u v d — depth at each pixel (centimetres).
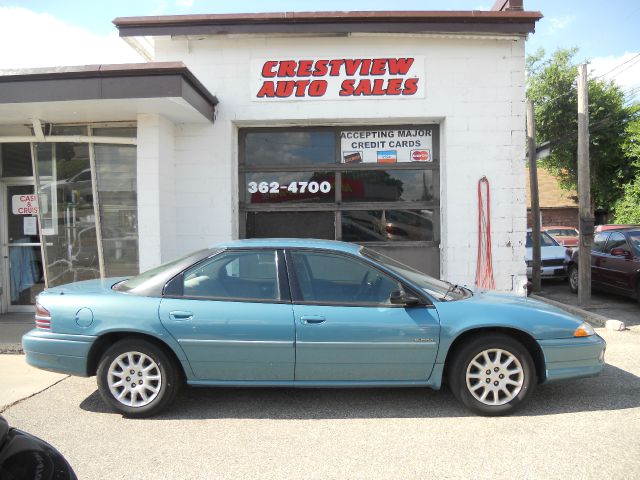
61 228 812
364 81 798
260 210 838
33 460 196
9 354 636
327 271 444
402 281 438
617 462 344
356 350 421
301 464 346
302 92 802
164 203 767
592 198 2556
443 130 813
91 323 429
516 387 425
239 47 803
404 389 496
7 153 827
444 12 767
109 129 794
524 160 797
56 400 476
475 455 357
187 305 428
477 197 798
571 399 465
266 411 444
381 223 836
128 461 352
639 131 2088
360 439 385
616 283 958
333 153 838
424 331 420
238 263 446
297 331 420
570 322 435
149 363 431
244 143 840
